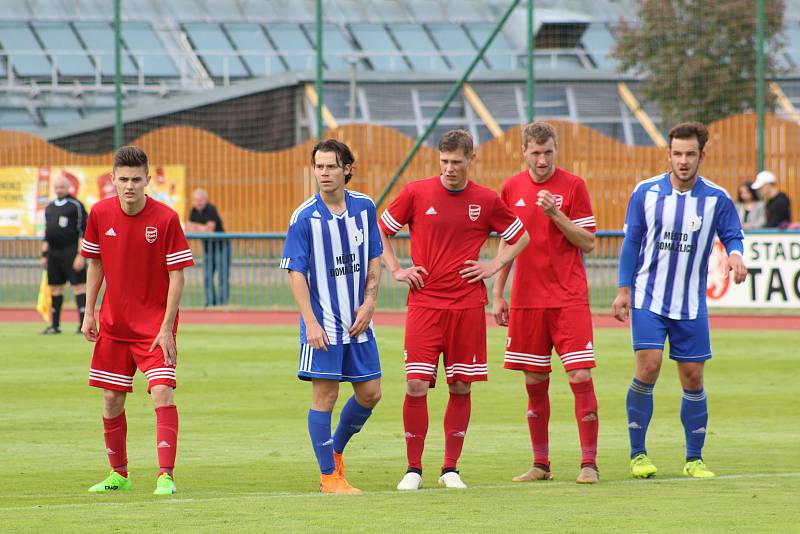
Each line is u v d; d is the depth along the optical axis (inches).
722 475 1034.1
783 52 4542.3
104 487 963.3
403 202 1029.8
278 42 5255.9
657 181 1075.3
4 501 898.7
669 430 1321.4
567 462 1128.8
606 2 5216.5
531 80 2974.9
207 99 4707.2
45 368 1854.1
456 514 826.8
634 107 4707.2
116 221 978.7
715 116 3538.4
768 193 2719.0
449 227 1019.3
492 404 1498.5
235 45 5231.3
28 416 1395.2
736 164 3129.9
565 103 4751.5
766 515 821.2
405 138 3388.3
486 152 3284.9
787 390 1617.9
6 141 3390.7
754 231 2620.6
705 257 1066.7
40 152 3380.9
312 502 884.0
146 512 832.3
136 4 5344.5
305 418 1384.1
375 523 789.9
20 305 3179.1
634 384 1055.6
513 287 1072.2
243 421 1362.0
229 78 5083.7
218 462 1107.9
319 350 967.0
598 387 1654.8
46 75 5014.8
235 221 3491.6
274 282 3063.5
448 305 1011.3
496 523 790.5
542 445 1039.0
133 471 1061.8
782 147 3102.9
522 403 1505.9
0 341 2281.0
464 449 1195.3
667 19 3631.9
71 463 1103.0
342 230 978.7
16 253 3304.6
